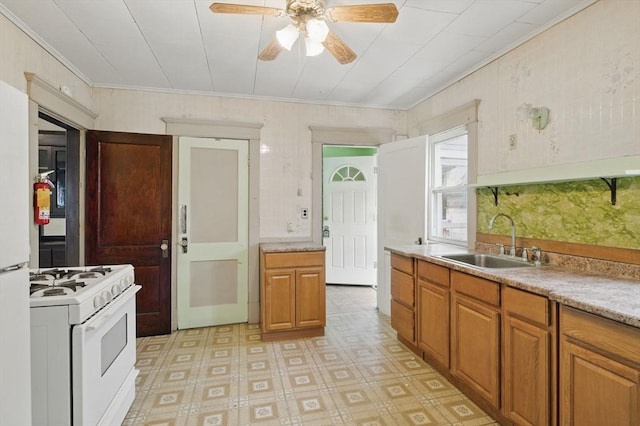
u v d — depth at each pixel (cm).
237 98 365
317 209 386
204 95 356
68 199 309
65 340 148
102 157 317
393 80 322
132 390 213
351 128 394
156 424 196
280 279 320
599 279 179
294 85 335
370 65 288
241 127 362
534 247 234
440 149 360
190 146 351
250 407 212
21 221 121
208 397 223
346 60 224
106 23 219
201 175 354
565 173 209
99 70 296
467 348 217
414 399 220
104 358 173
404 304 295
